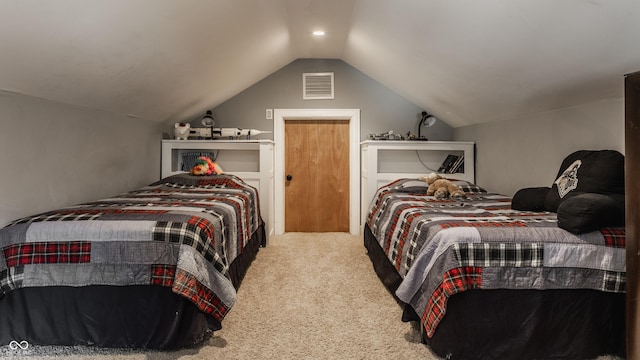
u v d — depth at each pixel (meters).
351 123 4.54
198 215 2.09
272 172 4.43
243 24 2.69
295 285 2.77
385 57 3.45
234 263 2.67
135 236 1.83
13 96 2.10
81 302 1.85
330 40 3.75
